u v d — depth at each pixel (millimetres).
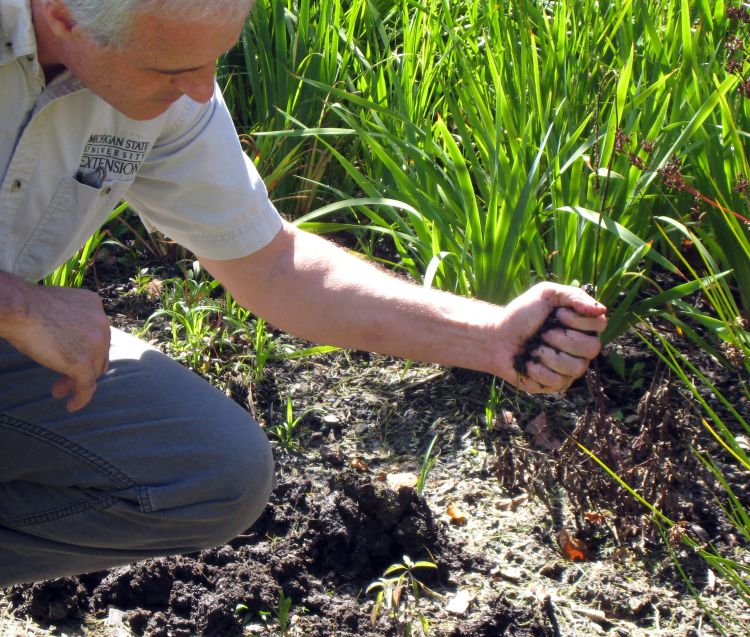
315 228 3068
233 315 3139
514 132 3137
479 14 4117
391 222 3547
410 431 2787
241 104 3932
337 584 2273
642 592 2246
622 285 3012
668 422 2576
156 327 3195
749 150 3158
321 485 2553
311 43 3818
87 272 3449
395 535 2324
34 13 1532
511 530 2434
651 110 3156
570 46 3371
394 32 4121
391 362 3084
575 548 2363
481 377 2961
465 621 2156
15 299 1574
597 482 2453
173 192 1883
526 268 3051
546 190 3066
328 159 3650
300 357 3088
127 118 1730
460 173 2926
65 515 1827
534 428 2779
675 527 2225
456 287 3078
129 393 1820
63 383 1693
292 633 2113
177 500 1802
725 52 3393
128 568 2223
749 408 2834
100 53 1511
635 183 2965
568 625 2162
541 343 1781
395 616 2121
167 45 1472
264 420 2826
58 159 1703
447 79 3734
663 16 3686
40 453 1809
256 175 1948
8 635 2082
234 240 1914
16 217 1732
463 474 2621
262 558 2297
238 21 1502
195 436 1818
